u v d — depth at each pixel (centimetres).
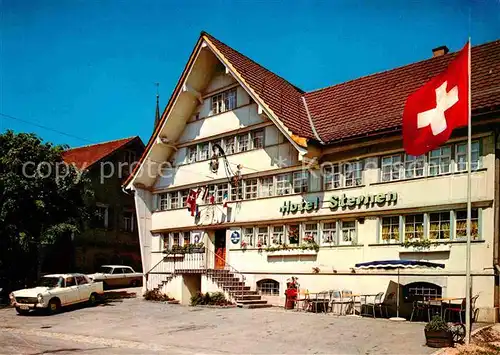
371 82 2473
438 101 1474
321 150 2227
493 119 1759
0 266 2838
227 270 2516
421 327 1617
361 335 1499
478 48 2173
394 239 2006
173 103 2762
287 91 2680
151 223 3038
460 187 1841
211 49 2564
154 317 2020
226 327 1723
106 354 1309
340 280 2139
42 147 2719
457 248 1830
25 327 1842
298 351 1311
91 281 2473
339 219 2180
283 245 2353
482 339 1385
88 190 2911
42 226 2645
